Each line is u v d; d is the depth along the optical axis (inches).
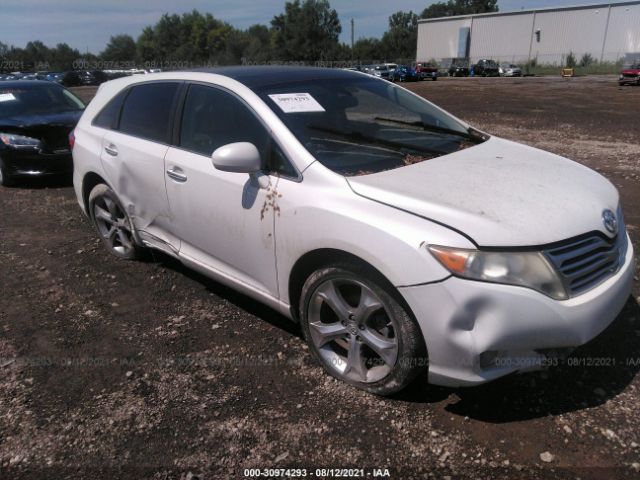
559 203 101.0
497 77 1903.3
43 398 112.0
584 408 103.2
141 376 118.5
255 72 138.7
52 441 100.0
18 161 284.4
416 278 91.0
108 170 164.1
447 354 92.2
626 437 95.7
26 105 315.6
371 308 102.0
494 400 106.3
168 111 145.1
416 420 101.8
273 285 120.3
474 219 92.1
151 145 147.9
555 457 92.0
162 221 149.6
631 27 2108.8
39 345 132.5
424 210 95.2
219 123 130.2
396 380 102.0
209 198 128.6
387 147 122.0
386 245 94.0
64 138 290.7
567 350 95.4
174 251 150.6
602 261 99.2
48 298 157.8
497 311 88.4
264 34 3508.9
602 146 376.8
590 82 1305.4
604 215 103.7
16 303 155.3
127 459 95.4
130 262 181.8
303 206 106.8
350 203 101.3
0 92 319.3
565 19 2273.6
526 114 613.3
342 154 115.0
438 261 89.5
